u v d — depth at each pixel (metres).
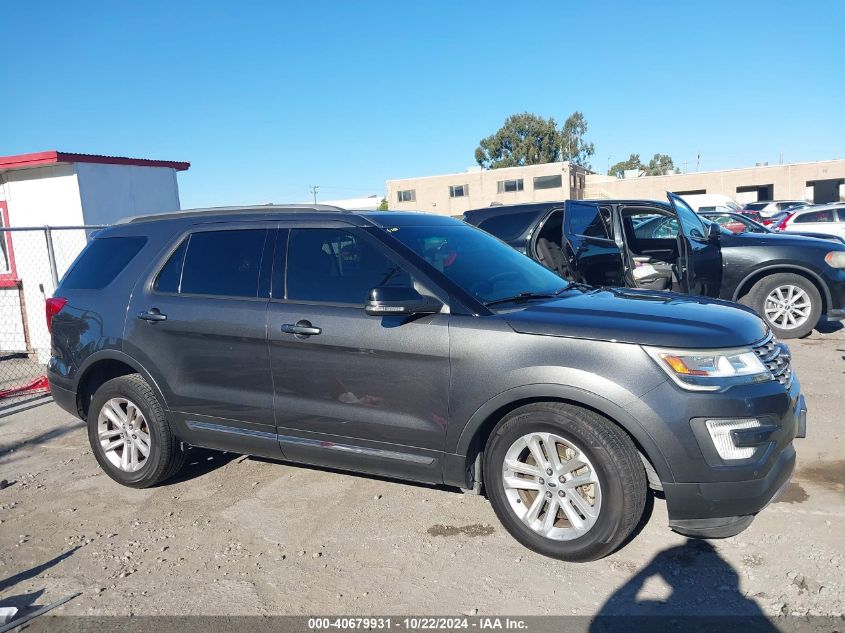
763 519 3.81
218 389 4.29
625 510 3.25
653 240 8.95
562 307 3.68
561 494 3.43
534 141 71.44
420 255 3.92
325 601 3.26
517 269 4.39
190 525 4.13
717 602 3.10
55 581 3.56
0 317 10.30
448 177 49.34
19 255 10.44
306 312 3.97
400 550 3.71
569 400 3.38
